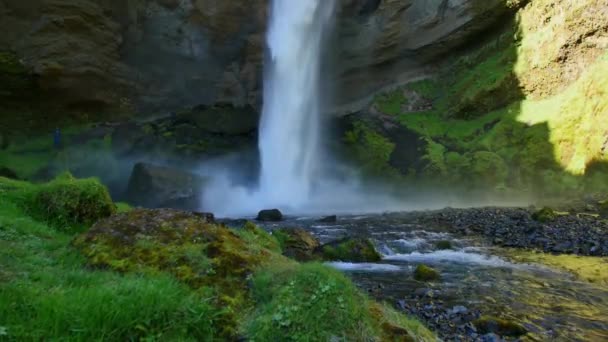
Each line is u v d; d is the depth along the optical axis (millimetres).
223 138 32844
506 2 29031
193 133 31922
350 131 33125
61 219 7605
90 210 7906
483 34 31609
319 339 3727
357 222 18359
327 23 35938
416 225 17344
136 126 31406
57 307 3445
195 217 5578
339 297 4066
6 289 3598
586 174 21500
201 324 3779
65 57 30000
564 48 25703
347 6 36156
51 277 4211
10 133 30438
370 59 35062
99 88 32031
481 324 6402
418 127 30969
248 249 5184
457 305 7535
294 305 3951
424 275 9484
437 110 32312
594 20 24672
